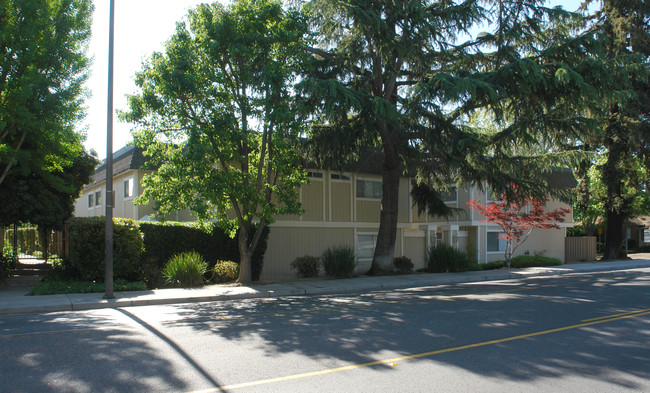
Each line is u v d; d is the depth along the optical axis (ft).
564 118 57.72
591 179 111.14
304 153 62.34
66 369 20.30
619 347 24.13
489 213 76.74
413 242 91.04
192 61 49.29
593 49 56.34
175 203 50.26
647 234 155.02
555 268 79.61
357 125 58.80
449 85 51.21
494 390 17.75
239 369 20.33
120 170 78.28
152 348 24.04
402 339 25.81
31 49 45.88
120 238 51.52
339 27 58.90
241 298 47.09
